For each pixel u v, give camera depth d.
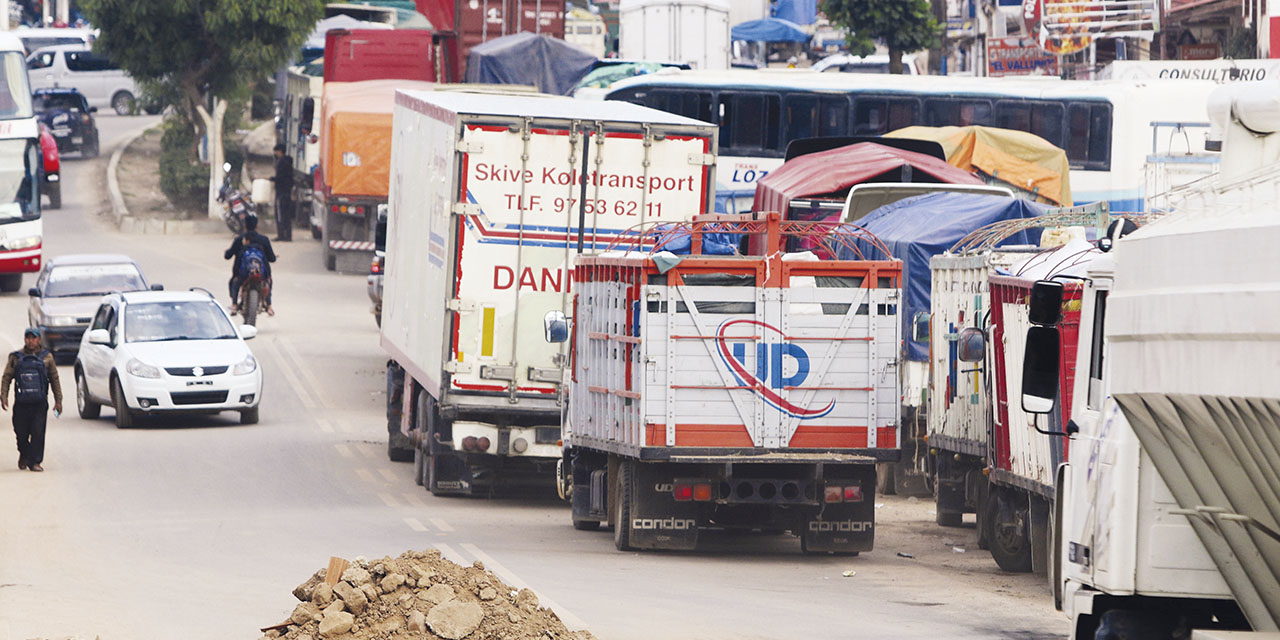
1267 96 30.73
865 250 72.31
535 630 37.38
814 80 116.00
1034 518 49.31
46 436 83.88
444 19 160.00
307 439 83.44
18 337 116.44
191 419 91.12
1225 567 28.45
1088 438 31.28
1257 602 28.33
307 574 48.84
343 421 89.62
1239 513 26.84
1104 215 56.12
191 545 54.22
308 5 171.12
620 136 62.88
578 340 58.38
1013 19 151.50
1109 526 29.66
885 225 73.00
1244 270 23.78
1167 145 113.81
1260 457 24.92
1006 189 78.19
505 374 62.84
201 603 44.00
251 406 87.69
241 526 58.53
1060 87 114.62
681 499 52.44
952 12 178.12
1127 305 27.14
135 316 91.00
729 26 146.88
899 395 53.22
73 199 192.50
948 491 61.91
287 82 187.00
